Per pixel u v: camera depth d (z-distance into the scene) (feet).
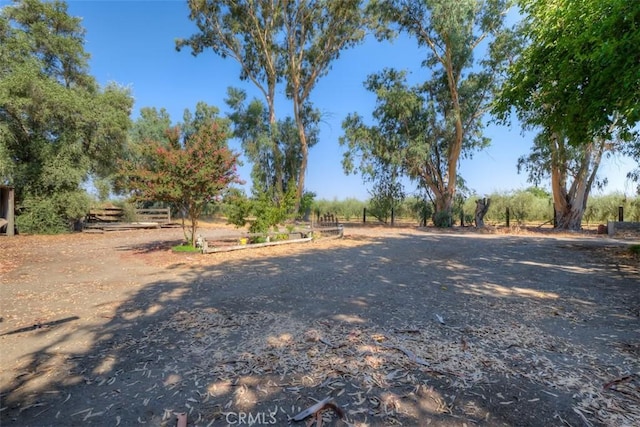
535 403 7.75
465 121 74.18
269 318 13.55
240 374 9.11
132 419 7.27
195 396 8.11
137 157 64.64
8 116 49.37
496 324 12.80
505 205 86.28
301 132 80.84
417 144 69.97
